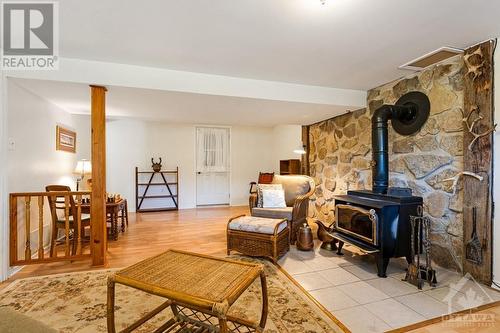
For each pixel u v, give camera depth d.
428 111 2.76
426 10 1.77
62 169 3.97
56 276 2.43
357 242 2.66
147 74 2.78
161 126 6.17
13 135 2.65
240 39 2.19
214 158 6.60
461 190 2.42
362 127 3.74
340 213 2.99
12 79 2.55
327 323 1.70
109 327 1.41
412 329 1.64
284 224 3.03
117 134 5.89
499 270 2.14
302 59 2.60
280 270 2.57
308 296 2.05
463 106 2.39
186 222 4.79
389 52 2.43
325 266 2.66
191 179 6.40
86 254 2.73
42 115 3.28
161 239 3.70
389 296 2.05
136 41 2.22
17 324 0.87
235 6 1.72
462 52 2.41
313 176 4.98
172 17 1.86
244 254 2.93
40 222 2.59
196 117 4.64
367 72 2.95
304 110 3.89
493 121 2.17
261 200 3.80
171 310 1.80
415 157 2.90
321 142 4.75
